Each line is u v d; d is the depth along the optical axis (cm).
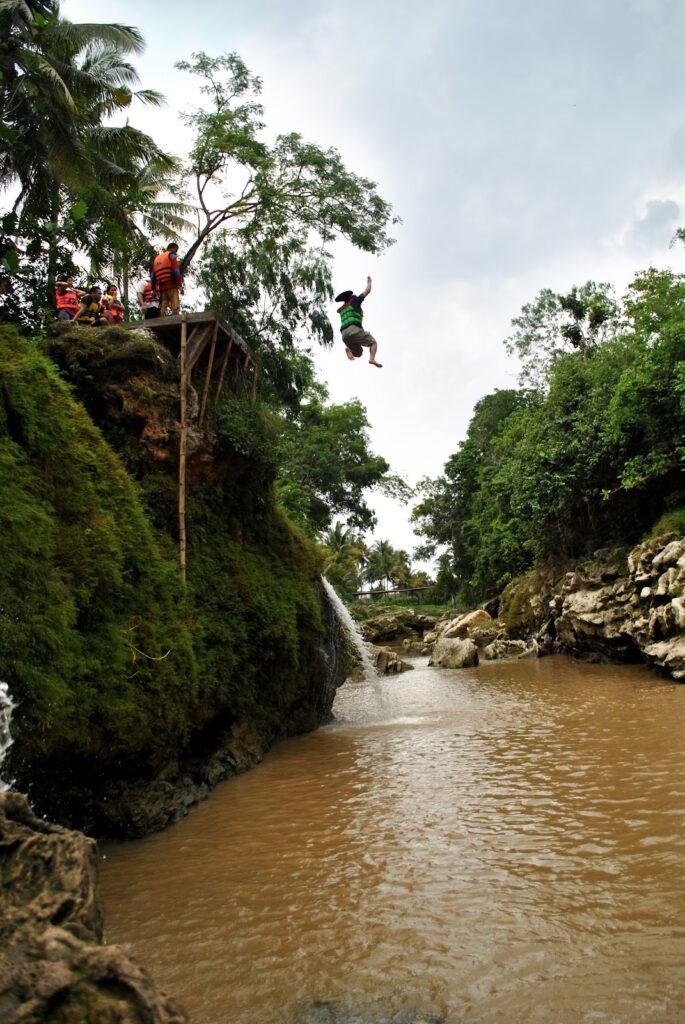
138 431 1059
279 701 1217
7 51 1539
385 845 623
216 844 677
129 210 2030
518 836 612
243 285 1983
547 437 2634
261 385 2081
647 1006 345
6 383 738
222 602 1061
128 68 1806
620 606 1955
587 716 1172
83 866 309
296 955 430
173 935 473
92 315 1232
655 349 2125
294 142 1898
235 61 1880
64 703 623
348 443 3991
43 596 636
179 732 826
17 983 239
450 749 1024
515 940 424
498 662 2478
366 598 7656
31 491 706
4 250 1145
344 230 1922
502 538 3578
